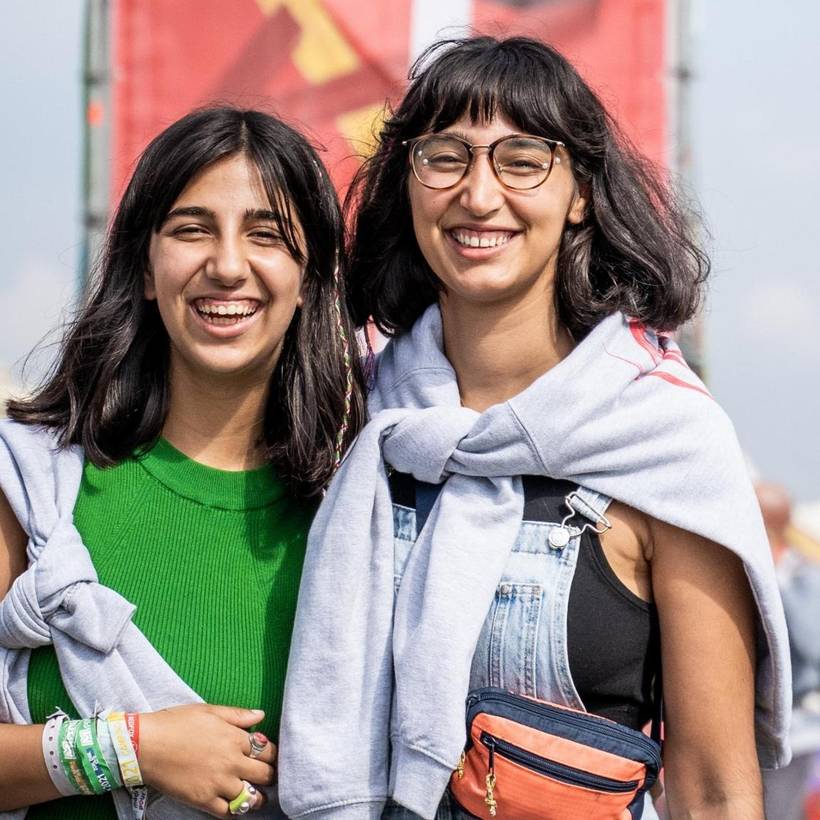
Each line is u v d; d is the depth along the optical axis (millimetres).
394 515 3256
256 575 3320
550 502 3139
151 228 3326
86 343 3402
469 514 3139
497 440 3105
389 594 3176
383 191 3443
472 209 3094
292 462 3389
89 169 5102
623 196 3264
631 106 5152
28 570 3193
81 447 3379
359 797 3080
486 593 3070
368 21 5207
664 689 3127
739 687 3074
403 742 3031
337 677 3139
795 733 5746
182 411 3395
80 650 3162
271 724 3238
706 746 3061
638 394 3146
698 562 3074
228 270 3203
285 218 3289
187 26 5184
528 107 3111
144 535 3299
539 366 3264
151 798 3180
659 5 5156
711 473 3064
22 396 3631
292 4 5203
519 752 2973
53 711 3197
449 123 3162
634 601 3102
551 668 3059
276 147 3303
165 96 5160
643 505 3061
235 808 3107
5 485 3262
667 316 3299
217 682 3223
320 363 3436
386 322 3512
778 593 3059
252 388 3389
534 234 3141
